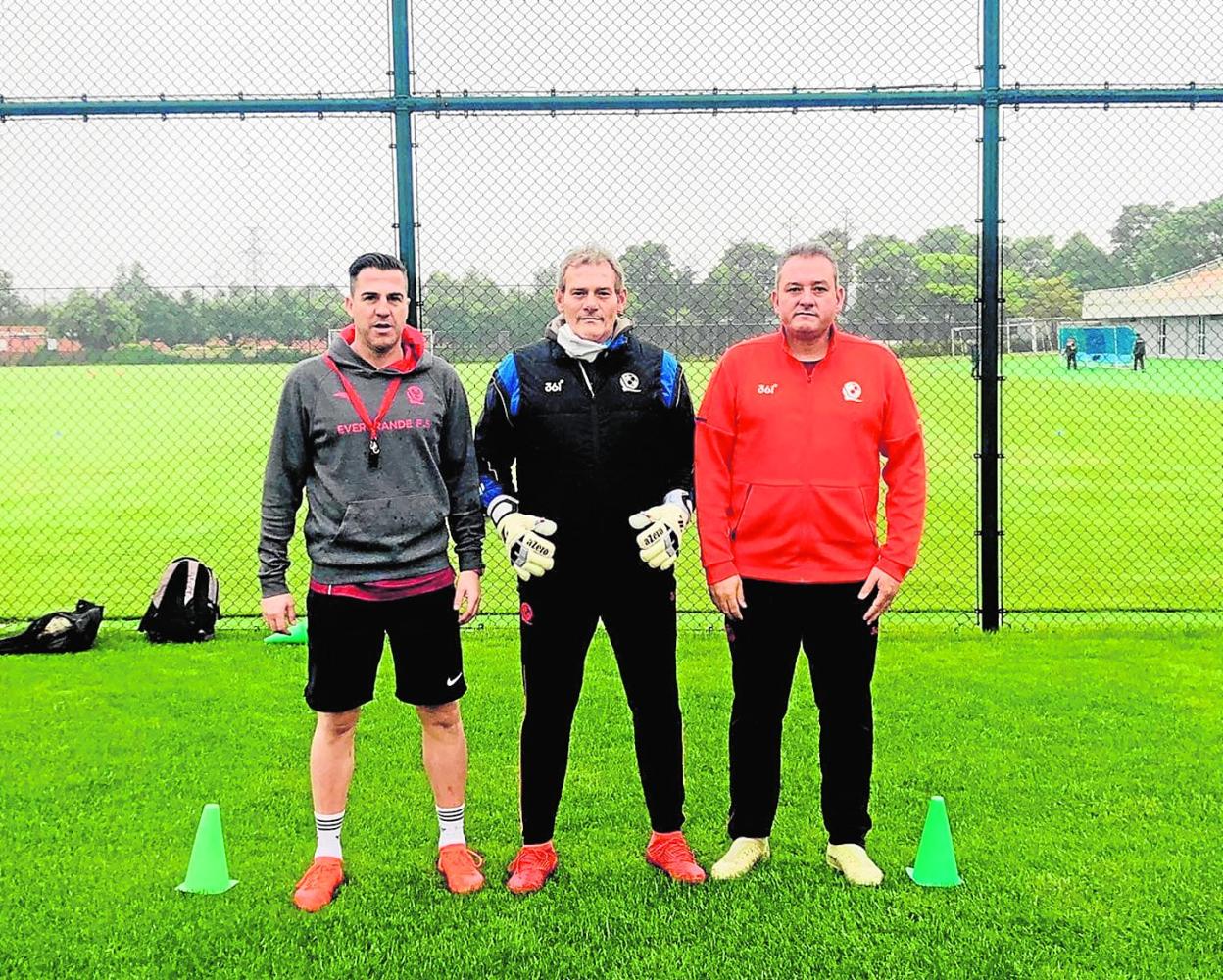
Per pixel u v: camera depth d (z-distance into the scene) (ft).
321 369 10.80
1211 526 32.83
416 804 12.99
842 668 10.98
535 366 10.85
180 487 45.37
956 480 42.65
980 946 9.66
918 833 11.99
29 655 19.57
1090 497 38.58
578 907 10.48
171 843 11.96
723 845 11.89
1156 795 12.89
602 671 18.02
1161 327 91.30
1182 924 9.98
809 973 9.30
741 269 21.43
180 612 20.40
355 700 10.88
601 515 10.78
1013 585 25.77
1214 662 18.26
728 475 11.18
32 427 71.97
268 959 9.63
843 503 10.80
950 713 15.78
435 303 20.89
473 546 11.39
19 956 9.69
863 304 21.15
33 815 12.65
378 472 10.70
